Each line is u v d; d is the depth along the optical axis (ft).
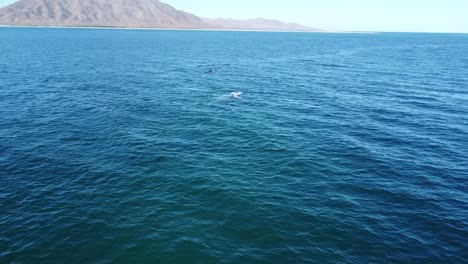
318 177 70.13
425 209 58.54
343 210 57.88
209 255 46.11
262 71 218.59
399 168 74.79
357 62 270.67
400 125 104.73
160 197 61.26
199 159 78.59
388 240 50.06
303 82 178.60
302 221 54.44
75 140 89.40
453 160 79.25
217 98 139.54
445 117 112.98
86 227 52.19
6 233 50.60
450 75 199.11
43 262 44.78
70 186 65.10
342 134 96.63
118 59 262.47
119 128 99.81
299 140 91.61
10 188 63.77
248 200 60.49
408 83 174.40
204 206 58.39
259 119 111.04
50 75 179.73
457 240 50.31
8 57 235.40
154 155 80.48
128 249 47.24
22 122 102.37
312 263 45.03
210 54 324.19
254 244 48.75
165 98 138.72
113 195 61.87
